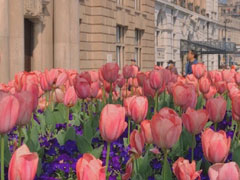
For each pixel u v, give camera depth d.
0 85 3.95
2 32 17.75
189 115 2.59
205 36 69.88
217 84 5.23
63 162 2.92
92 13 27.62
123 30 32.91
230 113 5.10
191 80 5.86
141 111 2.76
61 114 4.46
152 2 38.06
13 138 3.79
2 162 2.03
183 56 56.12
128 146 3.24
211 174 1.71
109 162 2.87
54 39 22.59
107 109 2.07
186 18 58.22
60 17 22.39
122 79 5.71
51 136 4.08
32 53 22.02
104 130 2.07
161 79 3.96
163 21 49.41
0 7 17.69
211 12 72.62
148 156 2.98
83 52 26.67
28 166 1.56
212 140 2.14
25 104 2.39
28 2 20.16
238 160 2.75
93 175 1.59
